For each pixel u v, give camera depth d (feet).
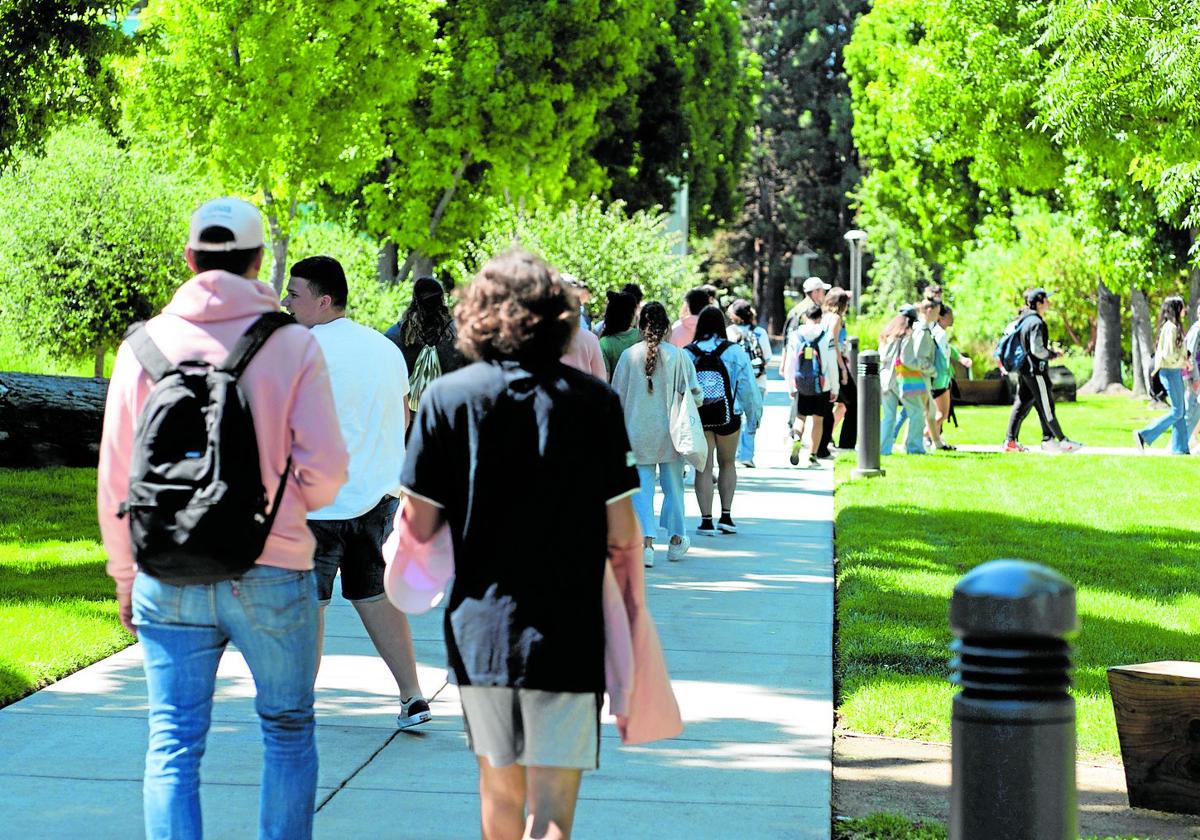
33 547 87.30
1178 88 112.06
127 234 176.45
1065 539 93.81
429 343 64.39
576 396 28.86
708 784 44.34
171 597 30.91
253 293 31.76
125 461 31.53
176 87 188.55
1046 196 282.77
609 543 29.84
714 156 404.16
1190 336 148.15
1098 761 47.96
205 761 46.03
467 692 28.68
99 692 54.13
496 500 28.50
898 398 147.95
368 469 46.80
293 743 32.42
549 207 214.07
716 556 87.56
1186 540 94.02
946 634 64.85
